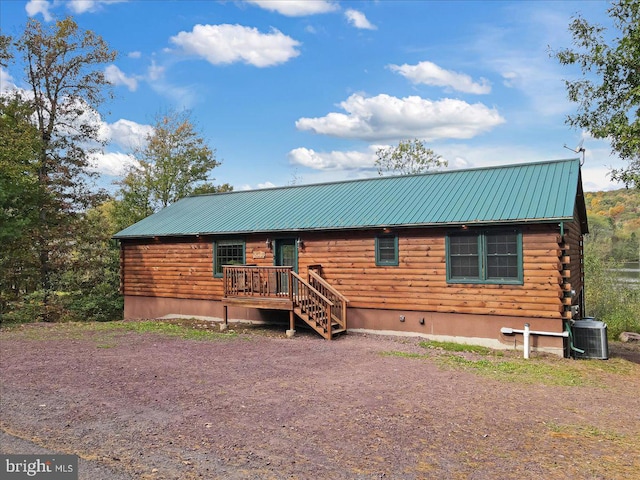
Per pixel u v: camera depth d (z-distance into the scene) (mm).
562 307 11562
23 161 21594
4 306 21812
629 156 15586
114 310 25281
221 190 37938
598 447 5805
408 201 14727
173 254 18266
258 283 15234
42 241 23578
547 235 11750
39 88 24672
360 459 5215
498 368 10172
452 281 12977
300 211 16422
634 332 17688
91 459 5062
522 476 4898
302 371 9438
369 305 14250
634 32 14117
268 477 4707
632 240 34094
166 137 35562
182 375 8922
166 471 4793
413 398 7652
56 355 10719
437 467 5059
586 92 16047
